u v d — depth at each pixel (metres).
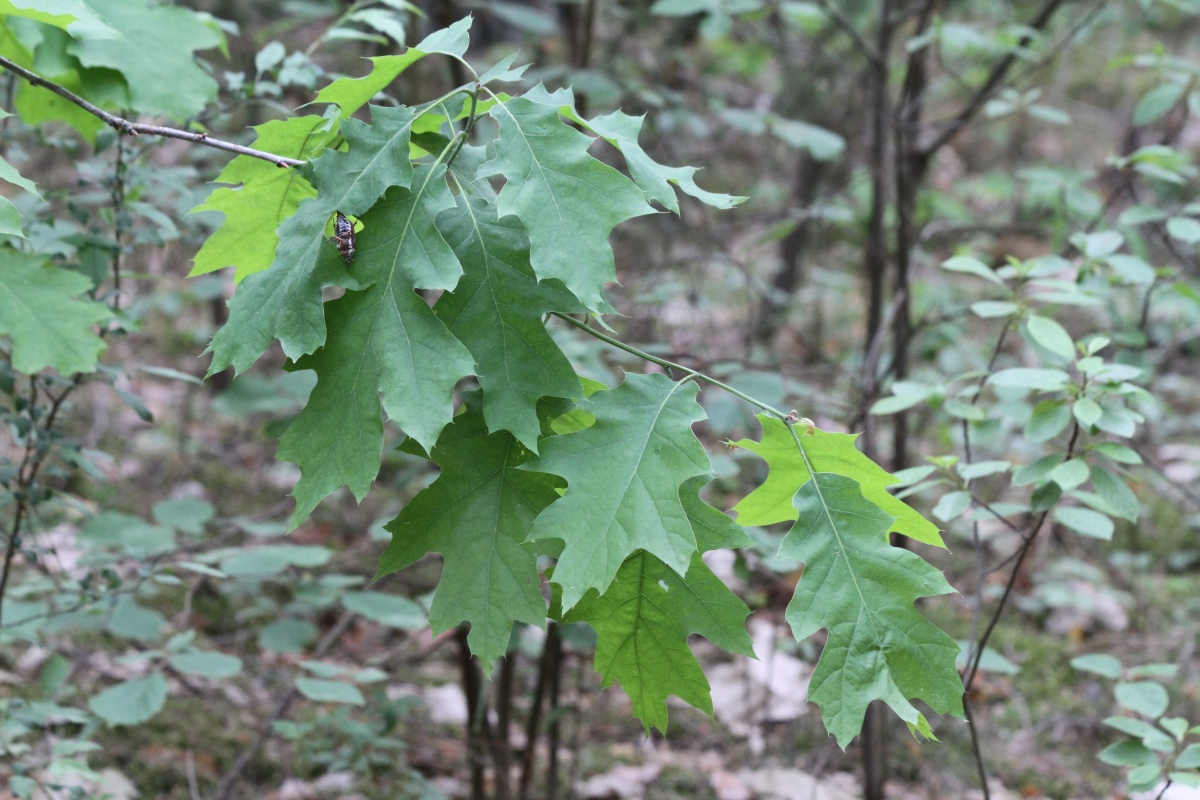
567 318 1.05
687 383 1.03
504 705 2.39
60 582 2.15
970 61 4.70
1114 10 5.27
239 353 0.96
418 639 3.12
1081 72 6.45
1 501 1.73
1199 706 2.85
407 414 0.93
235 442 4.12
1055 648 3.27
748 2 2.88
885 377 2.63
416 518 1.03
